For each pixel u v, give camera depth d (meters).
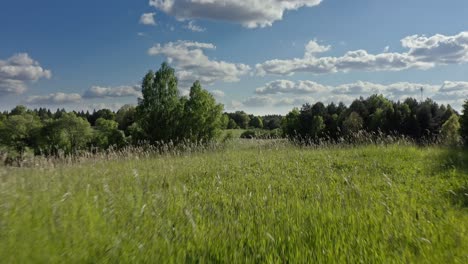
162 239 3.46
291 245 3.46
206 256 3.28
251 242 3.58
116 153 13.80
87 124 57.06
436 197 5.95
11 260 2.92
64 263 2.98
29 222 3.70
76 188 6.08
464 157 9.80
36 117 60.66
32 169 7.93
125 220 3.96
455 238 3.74
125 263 3.05
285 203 5.13
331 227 3.97
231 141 16.78
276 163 10.36
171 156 13.80
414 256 3.30
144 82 45.81
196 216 4.38
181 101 46.09
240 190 6.67
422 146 13.45
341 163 9.87
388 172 8.60
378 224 4.08
